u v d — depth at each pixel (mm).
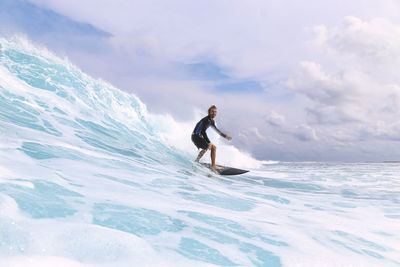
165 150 6523
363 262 1594
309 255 1610
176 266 1228
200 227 1819
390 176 8008
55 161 2703
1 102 4379
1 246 1048
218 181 4422
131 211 1847
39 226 1294
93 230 1373
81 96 6469
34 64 5984
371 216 2855
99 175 2674
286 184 5402
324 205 3367
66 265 1034
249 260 1445
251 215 2414
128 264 1149
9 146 2729
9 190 1644
